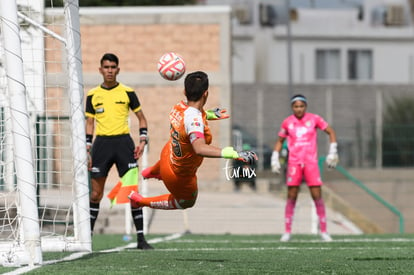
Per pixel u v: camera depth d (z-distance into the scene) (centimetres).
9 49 2242
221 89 7156
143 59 7150
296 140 3616
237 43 12938
